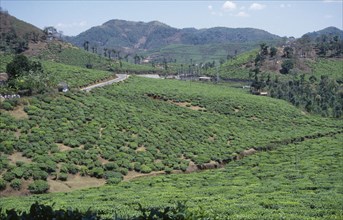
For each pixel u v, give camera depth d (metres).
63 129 60.38
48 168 48.44
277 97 147.12
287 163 60.66
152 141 66.38
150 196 36.44
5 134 53.69
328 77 171.00
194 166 61.19
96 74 127.44
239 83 190.62
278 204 30.95
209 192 39.00
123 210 27.92
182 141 71.00
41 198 38.12
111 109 77.81
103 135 63.31
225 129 86.44
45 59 194.00
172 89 120.94
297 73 186.25
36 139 54.84
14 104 63.47
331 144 78.56
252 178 50.34
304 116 117.06
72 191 44.00
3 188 42.84
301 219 25.19
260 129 93.38
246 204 30.58
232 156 68.75
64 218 12.89
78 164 52.44
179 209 13.80
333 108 130.75
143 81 133.12
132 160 57.75
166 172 56.78
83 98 79.75
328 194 35.69
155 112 87.44
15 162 48.41
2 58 138.00
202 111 100.62
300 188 40.50
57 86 82.56
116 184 48.62
